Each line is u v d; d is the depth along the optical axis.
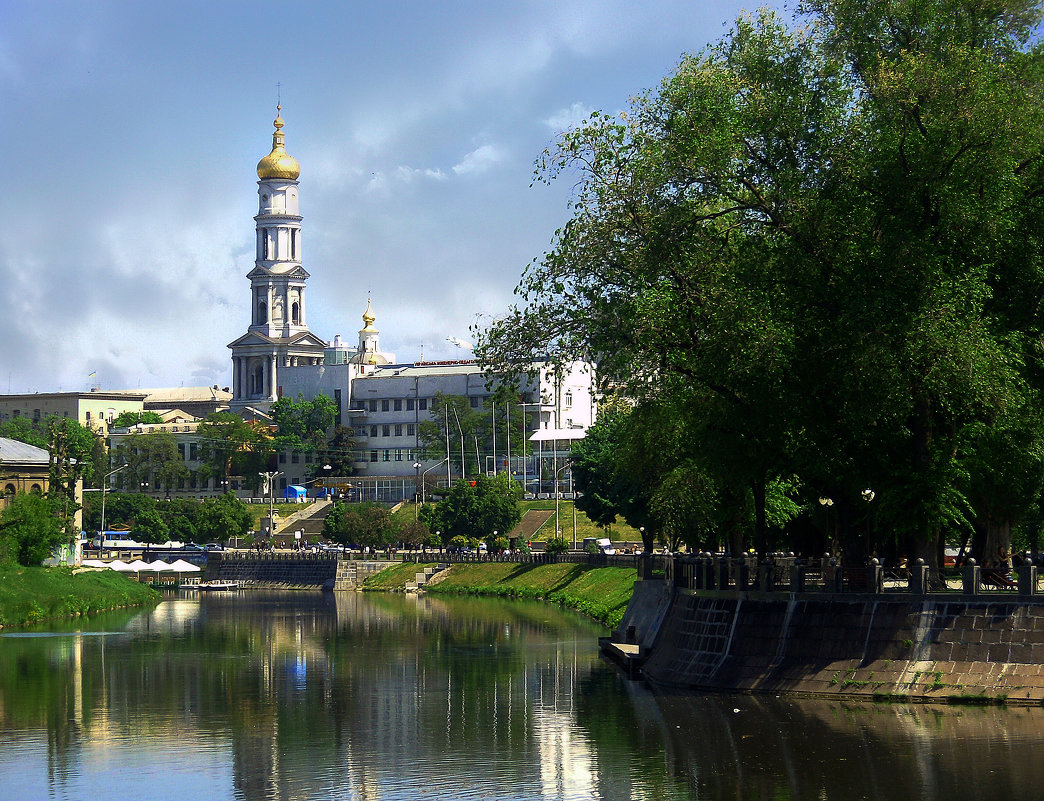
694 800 48.66
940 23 65.88
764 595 67.56
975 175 62.59
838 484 68.31
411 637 114.19
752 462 68.06
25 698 75.62
